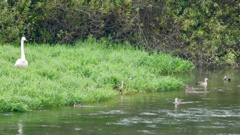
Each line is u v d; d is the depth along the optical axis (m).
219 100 46.72
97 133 35.19
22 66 50.81
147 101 46.19
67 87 47.31
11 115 40.16
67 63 54.81
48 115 40.25
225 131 36.00
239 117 40.00
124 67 57.22
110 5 69.06
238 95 49.25
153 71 60.94
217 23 69.38
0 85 44.06
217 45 69.06
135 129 36.28
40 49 63.88
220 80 59.12
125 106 43.84
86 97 45.31
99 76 52.03
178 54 69.69
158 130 36.09
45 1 69.00
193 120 38.94
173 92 51.31
